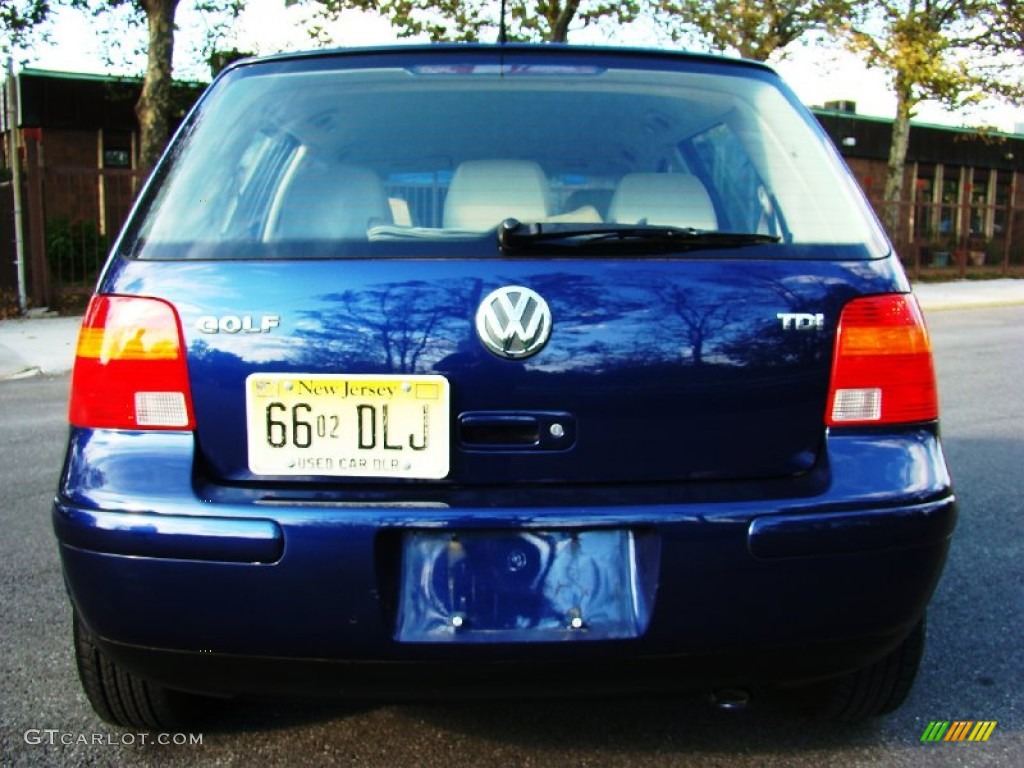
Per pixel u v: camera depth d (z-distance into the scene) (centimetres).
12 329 1193
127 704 252
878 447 214
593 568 205
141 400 211
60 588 373
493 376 206
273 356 208
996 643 328
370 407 207
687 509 204
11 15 1684
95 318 217
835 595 208
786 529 204
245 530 200
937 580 221
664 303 209
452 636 202
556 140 236
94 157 2080
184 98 1902
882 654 220
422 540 205
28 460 581
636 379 208
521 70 249
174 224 224
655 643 204
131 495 206
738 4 1781
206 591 203
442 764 250
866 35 1955
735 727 270
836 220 229
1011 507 484
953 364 1023
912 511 210
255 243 217
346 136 235
